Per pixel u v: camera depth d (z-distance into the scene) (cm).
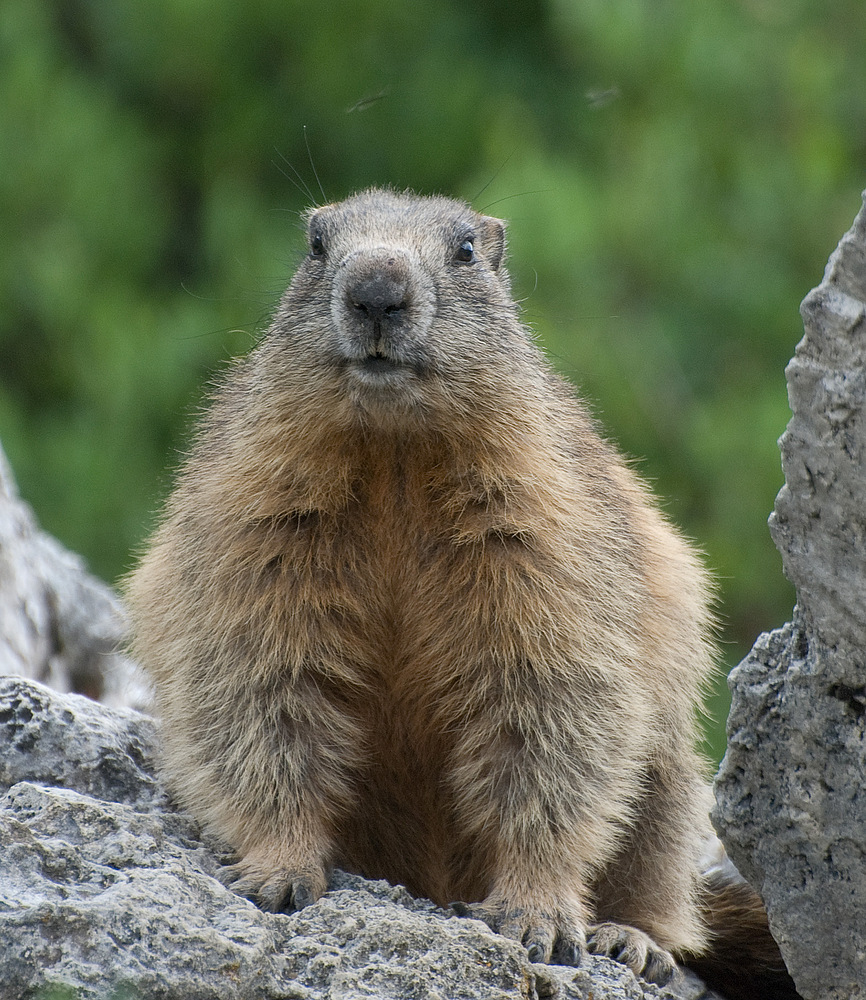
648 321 2139
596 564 863
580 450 942
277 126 2448
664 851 927
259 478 855
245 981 633
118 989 609
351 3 2467
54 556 1353
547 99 2402
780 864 728
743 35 2248
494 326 909
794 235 2233
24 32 2388
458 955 681
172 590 889
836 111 2303
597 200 2161
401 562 861
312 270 932
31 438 2155
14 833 662
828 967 726
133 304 2252
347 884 811
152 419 2170
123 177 2328
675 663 948
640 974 808
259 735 838
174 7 2439
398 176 2409
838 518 676
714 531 2062
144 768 888
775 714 716
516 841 837
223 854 828
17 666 1204
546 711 840
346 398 851
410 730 875
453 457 858
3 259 2234
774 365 2200
